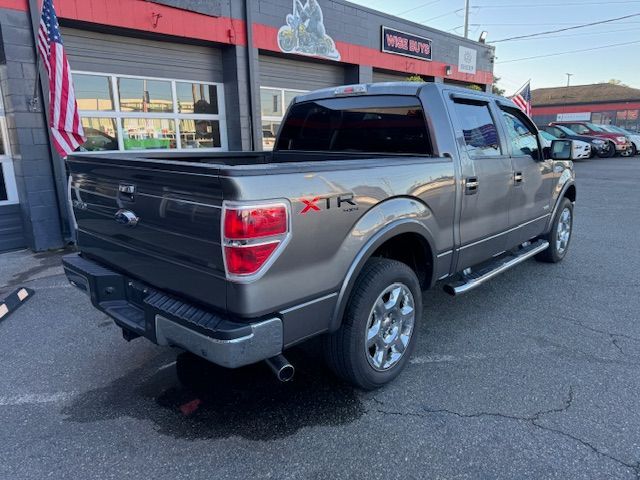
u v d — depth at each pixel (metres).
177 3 7.94
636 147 22.00
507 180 4.14
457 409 2.88
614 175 15.09
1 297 4.99
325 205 2.46
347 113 4.09
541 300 4.64
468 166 3.60
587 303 4.55
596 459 2.43
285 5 9.72
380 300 2.96
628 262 5.89
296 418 2.83
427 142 3.51
